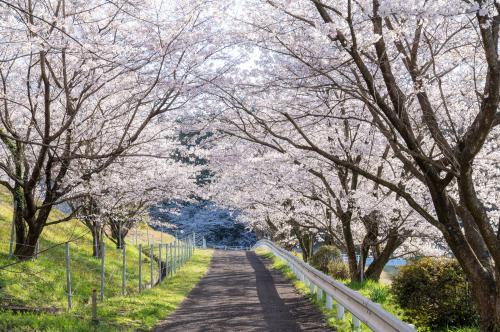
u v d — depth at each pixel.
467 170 6.71
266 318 11.05
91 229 19.89
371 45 8.70
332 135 13.23
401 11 7.02
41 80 12.44
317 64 10.03
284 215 24.22
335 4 9.31
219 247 62.81
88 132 12.94
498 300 7.21
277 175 16.47
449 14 6.91
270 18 10.38
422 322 9.95
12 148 12.30
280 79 10.17
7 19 9.79
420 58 11.34
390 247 16.84
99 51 9.54
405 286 10.32
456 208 8.51
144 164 15.98
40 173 12.41
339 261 20.38
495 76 6.09
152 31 10.77
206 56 11.70
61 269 14.14
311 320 10.60
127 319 10.40
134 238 36.00
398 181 13.92
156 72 11.66
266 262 30.89
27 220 12.68
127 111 11.88
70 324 8.83
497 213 15.16
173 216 62.53
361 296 8.36
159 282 18.47
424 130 11.23
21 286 11.21
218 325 10.27
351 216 16.36
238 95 11.45
